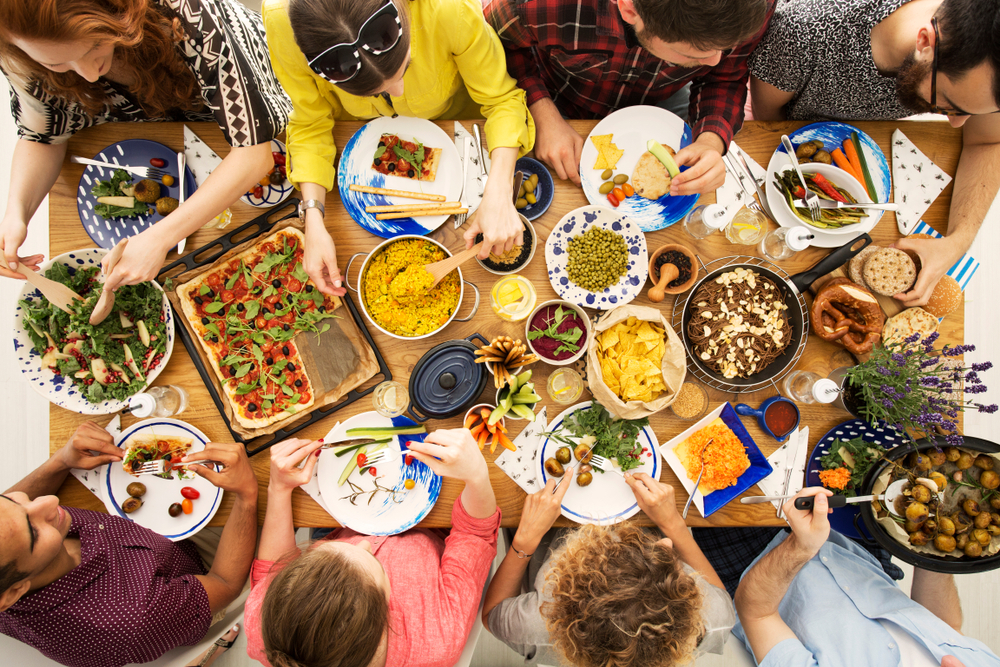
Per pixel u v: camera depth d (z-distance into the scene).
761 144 1.58
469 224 1.55
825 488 1.50
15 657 1.36
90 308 1.46
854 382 1.43
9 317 2.47
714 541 1.94
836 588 1.61
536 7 1.43
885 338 1.51
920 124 1.57
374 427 1.49
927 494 1.40
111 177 1.53
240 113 1.36
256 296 1.52
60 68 1.15
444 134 1.53
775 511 1.51
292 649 1.10
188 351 1.50
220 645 2.27
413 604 1.35
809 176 1.54
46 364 1.48
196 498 1.53
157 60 1.32
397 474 1.50
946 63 1.12
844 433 1.52
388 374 1.51
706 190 1.46
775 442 1.53
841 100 1.59
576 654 1.20
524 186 1.53
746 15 1.04
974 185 1.52
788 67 1.55
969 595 2.48
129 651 1.32
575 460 1.50
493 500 1.44
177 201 1.53
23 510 1.19
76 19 1.02
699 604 1.24
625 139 1.55
